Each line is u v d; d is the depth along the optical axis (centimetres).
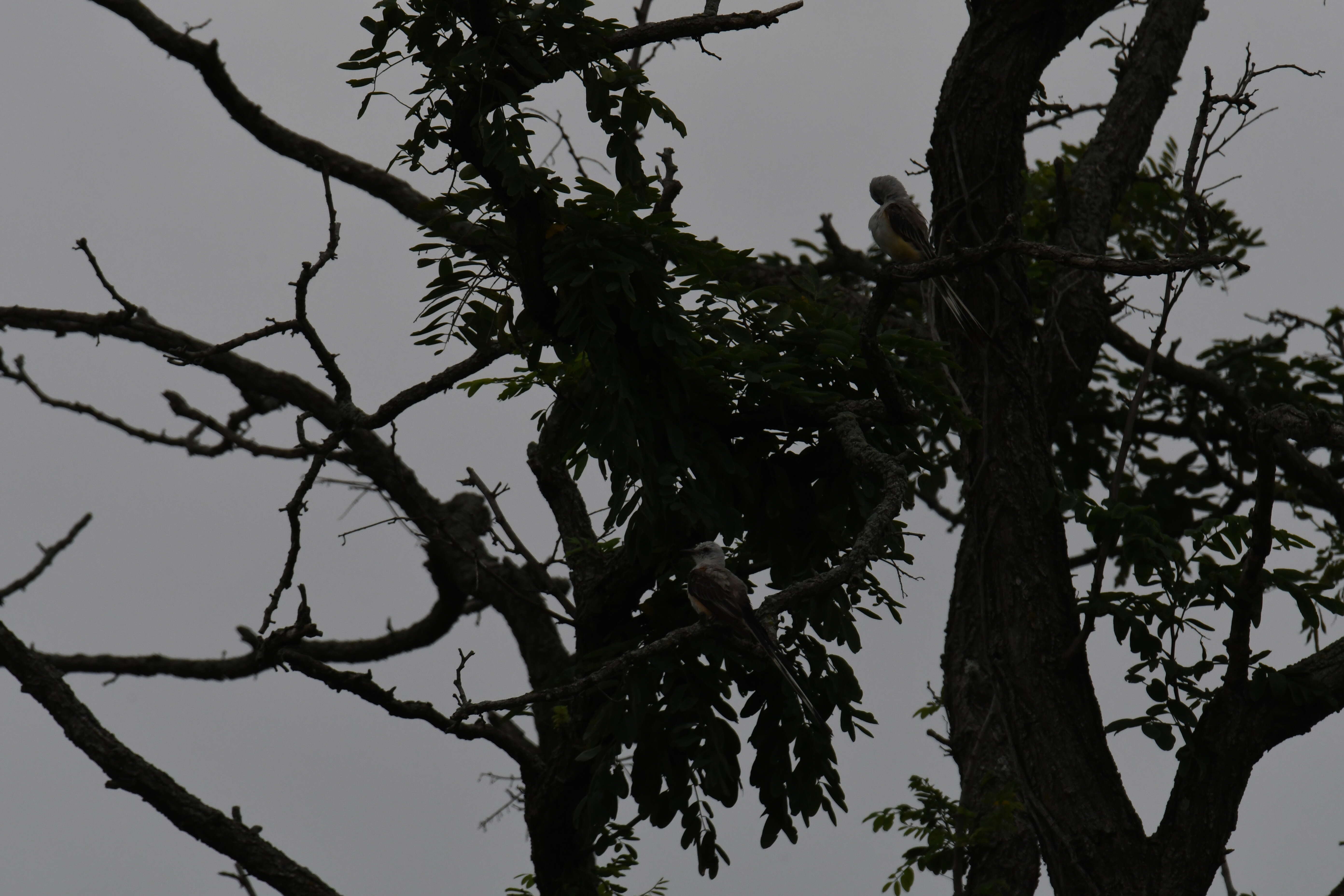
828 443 1277
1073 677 1350
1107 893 1251
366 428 1217
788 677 1036
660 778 1242
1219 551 1281
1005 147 1552
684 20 1135
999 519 1422
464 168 1177
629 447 1131
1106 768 1320
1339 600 1265
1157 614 1288
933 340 1375
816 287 1462
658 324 1150
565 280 1123
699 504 1159
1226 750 1242
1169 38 2055
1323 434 1166
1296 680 1256
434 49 1112
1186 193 1323
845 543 1260
